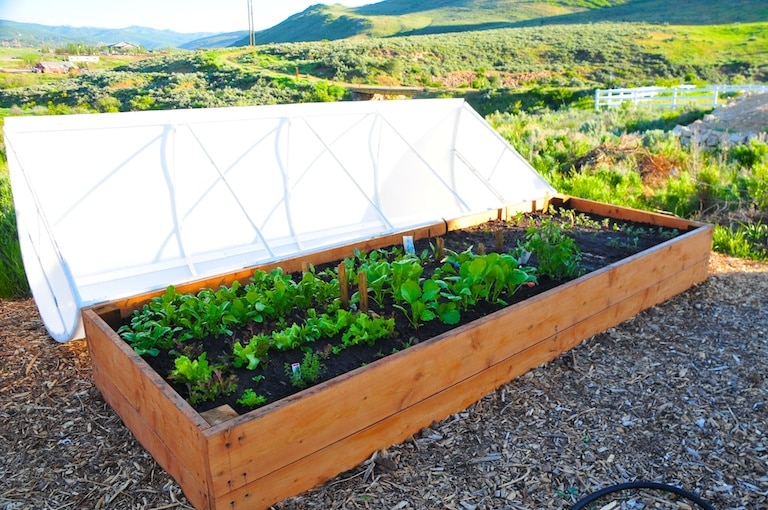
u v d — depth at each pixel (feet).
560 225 19.81
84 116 13.87
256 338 10.61
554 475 9.40
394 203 19.16
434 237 18.53
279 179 16.49
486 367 11.37
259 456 8.04
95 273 12.91
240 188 15.66
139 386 9.48
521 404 11.38
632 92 72.59
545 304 12.33
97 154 13.74
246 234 15.17
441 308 12.19
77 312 11.80
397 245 17.35
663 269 16.10
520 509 8.65
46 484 9.26
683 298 16.99
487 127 22.39
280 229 15.98
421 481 9.18
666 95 72.33
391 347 11.19
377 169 19.20
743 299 16.96
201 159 15.25
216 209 14.98
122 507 8.70
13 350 14.03
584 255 16.90
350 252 16.01
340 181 17.75
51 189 12.97
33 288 15.37
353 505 8.61
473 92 93.61
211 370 9.85
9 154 13.60
